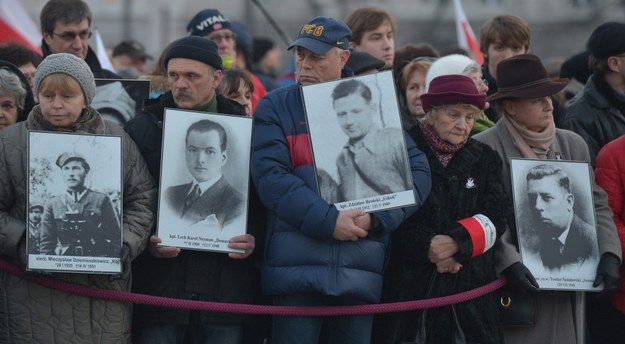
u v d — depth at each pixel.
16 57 19.03
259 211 16.77
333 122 16.05
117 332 15.82
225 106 16.88
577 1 88.81
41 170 15.31
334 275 15.88
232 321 16.53
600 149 18.70
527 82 17.27
